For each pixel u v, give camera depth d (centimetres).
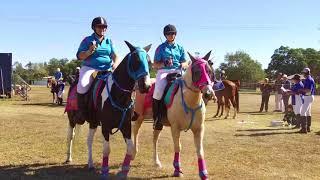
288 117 1662
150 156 995
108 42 823
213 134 1395
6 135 1277
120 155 1007
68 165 886
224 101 1978
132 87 714
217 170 876
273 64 12069
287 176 841
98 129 1425
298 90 1496
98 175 803
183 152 1069
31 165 881
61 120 1717
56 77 2695
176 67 834
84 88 784
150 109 847
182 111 734
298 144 1215
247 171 873
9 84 3103
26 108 2284
